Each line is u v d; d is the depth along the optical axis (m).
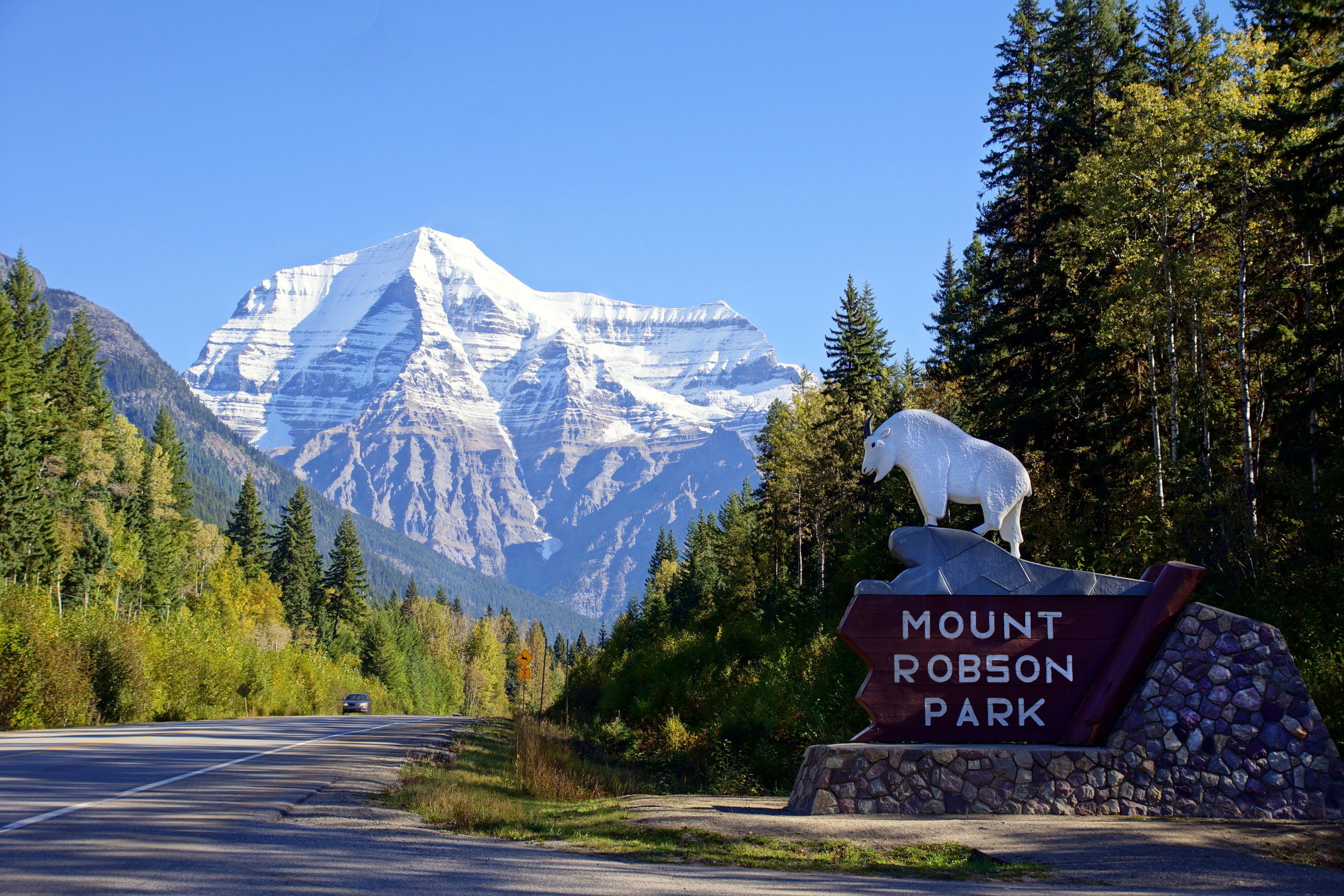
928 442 15.14
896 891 8.74
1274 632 13.54
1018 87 37.81
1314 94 25.33
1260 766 13.16
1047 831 11.80
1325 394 22.70
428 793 13.69
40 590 46.41
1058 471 32.44
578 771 20.88
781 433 55.91
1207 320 29.56
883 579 35.41
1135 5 37.00
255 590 95.94
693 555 93.75
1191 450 28.58
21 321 77.25
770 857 10.55
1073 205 31.20
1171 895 8.97
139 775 13.80
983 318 46.75
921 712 14.10
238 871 7.86
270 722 33.47
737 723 28.06
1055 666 14.06
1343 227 24.02
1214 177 27.52
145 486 87.44
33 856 7.92
